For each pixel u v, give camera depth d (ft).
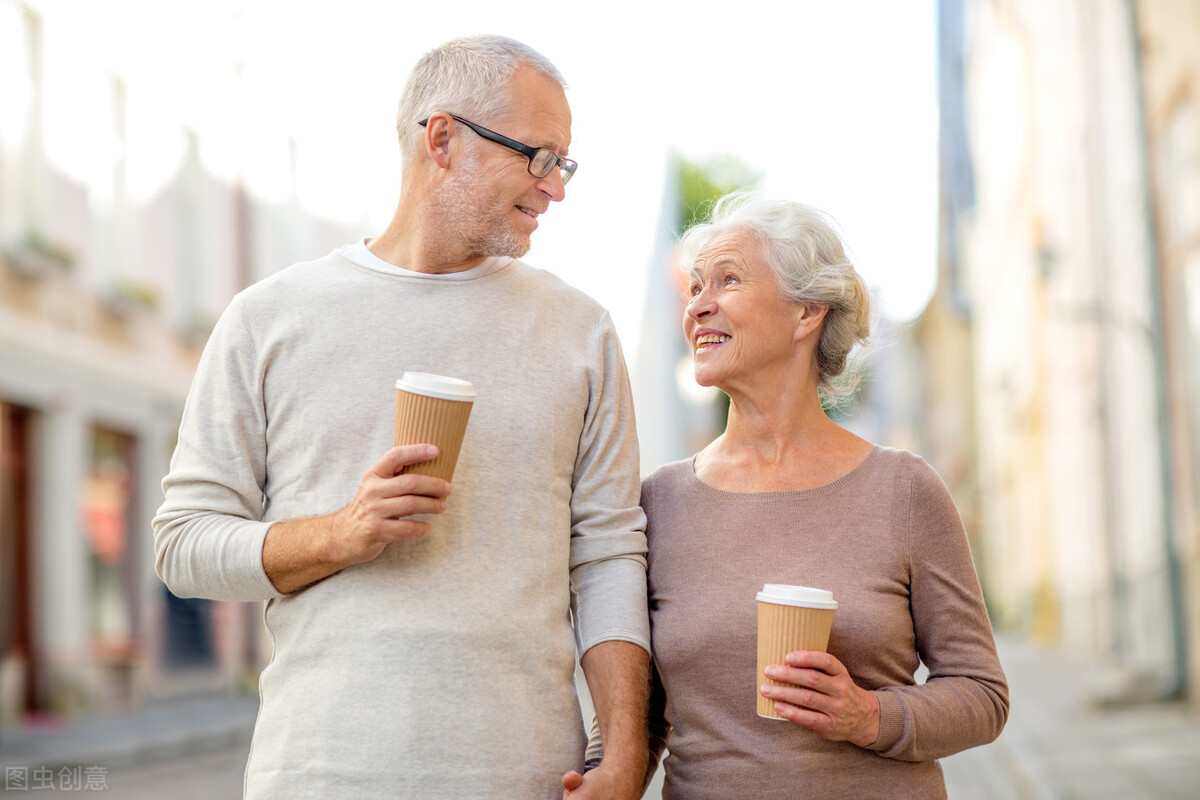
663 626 7.59
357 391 7.21
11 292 39.70
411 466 6.52
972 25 68.49
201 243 54.19
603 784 6.81
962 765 25.30
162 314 50.78
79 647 42.75
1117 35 33.76
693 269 8.04
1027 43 50.37
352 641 6.83
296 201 65.46
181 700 49.47
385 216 80.43
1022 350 58.75
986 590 79.00
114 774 29.84
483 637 6.88
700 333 7.95
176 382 52.03
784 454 7.84
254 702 50.83
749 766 7.20
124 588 47.88
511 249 7.48
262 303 7.39
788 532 7.55
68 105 43.91
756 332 7.76
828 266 7.80
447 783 6.66
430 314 7.40
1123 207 34.19
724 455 8.06
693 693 7.45
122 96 48.03
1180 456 30.63
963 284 89.35
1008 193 60.03
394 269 7.52
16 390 40.16
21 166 40.86
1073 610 46.80
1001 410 69.00
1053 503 51.29
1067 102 42.16
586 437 7.78
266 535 6.89
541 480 7.34
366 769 6.64
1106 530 39.11
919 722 6.95
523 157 7.34
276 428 7.26
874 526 7.45
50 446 42.65
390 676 6.75
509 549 7.13
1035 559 58.18
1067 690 35.45
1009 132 57.93
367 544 6.55
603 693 7.23
